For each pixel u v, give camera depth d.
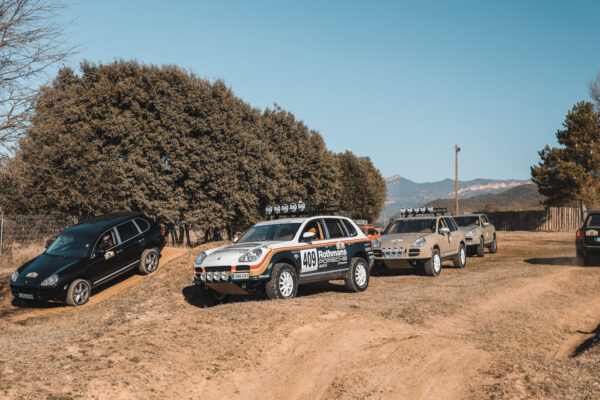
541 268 15.96
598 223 16.56
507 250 25.94
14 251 19.27
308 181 39.31
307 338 7.46
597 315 10.21
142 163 26.19
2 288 14.89
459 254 17.38
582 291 12.09
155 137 26.86
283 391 5.96
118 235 14.39
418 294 10.99
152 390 5.51
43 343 7.49
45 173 22.59
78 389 5.23
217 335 7.32
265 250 9.88
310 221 11.29
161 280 13.25
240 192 29.25
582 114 47.44
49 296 12.22
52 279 12.28
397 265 15.35
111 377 5.61
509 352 7.36
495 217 53.97
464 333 8.34
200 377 6.01
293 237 10.66
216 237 31.31
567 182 46.28
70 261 12.96
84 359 6.16
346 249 11.71
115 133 25.59
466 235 21.34
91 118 25.73
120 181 25.27
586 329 9.26
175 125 27.25
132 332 7.48
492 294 11.10
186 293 11.73
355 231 12.30
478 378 6.17
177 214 27.08
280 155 38.09
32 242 20.25
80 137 24.48
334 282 14.02
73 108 19.08
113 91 26.16
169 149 27.12
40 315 11.66
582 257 16.72
